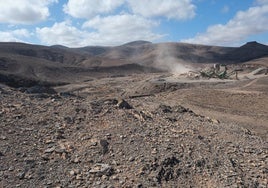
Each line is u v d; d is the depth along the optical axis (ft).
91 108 50.83
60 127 43.32
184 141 43.27
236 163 40.22
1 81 305.73
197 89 155.33
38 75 450.71
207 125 56.80
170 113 65.05
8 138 38.78
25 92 65.92
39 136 40.52
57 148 37.96
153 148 39.32
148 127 46.21
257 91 143.02
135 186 32.53
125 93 206.59
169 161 36.78
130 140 40.75
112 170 34.88
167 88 195.93
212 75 236.84
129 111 52.70
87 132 42.52
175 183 34.17
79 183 32.65
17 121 43.39
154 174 34.50
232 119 99.35
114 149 38.63
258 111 112.37
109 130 43.19
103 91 235.81
